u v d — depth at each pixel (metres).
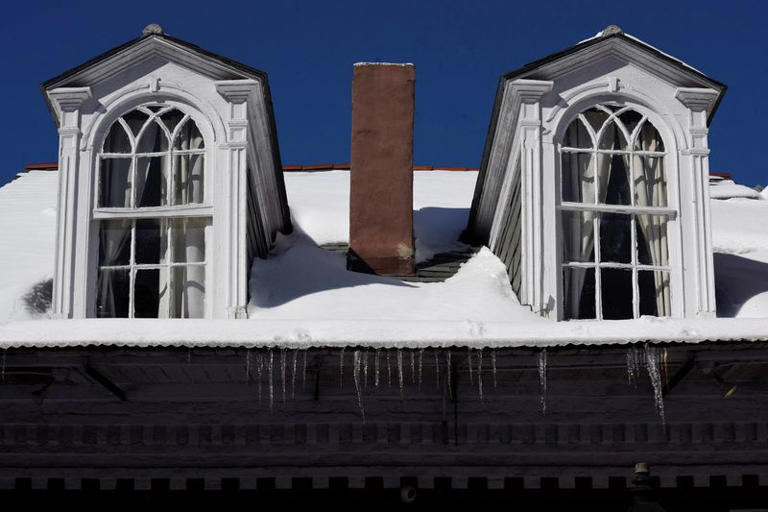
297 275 14.90
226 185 14.09
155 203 14.23
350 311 13.87
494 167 15.38
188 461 13.12
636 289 14.05
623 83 14.60
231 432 13.07
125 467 13.12
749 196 19.48
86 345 11.78
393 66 16.34
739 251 16.38
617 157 14.46
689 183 14.34
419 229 17.17
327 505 13.05
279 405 13.05
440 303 14.16
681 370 12.48
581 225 14.22
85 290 13.91
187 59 14.45
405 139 16.09
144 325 11.97
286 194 17.19
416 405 13.05
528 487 13.09
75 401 13.06
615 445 13.11
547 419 13.09
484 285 14.78
